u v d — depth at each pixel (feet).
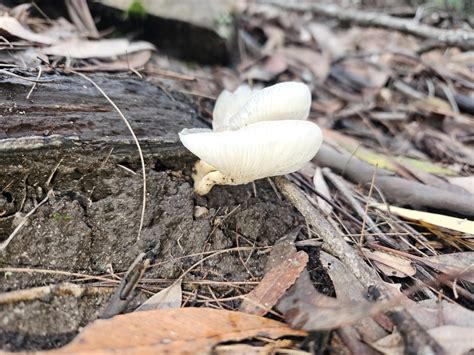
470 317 0.47
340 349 0.43
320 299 0.45
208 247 0.54
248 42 1.20
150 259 0.52
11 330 0.42
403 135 0.94
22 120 0.53
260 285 0.49
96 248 0.51
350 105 1.02
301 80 1.08
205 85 0.91
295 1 1.56
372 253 0.57
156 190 0.56
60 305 0.45
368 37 1.40
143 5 0.97
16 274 0.47
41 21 0.85
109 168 0.56
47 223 0.50
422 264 0.56
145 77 0.75
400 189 0.69
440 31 1.05
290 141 0.49
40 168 0.52
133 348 0.39
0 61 0.63
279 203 0.62
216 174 0.56
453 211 0.66
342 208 0.64
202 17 1.04
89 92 0.61
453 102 1.01
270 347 0.43
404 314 0.43
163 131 0.61
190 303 0.49
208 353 0.41
